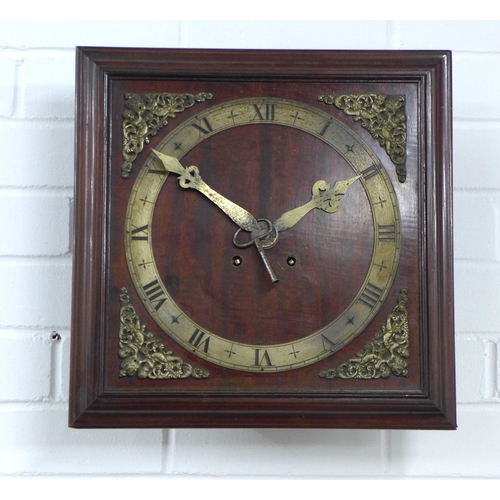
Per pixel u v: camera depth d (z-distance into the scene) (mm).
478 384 1207
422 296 1099
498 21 1248
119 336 1088
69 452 1191
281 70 1115
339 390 1091
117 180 1103
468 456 1203
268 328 1099
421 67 1119
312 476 1197
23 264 1203
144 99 1114
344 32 1241
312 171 1115
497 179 1228
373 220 1109
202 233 1105
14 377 1192
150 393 1080
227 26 1236
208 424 1072
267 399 1082
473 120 1234
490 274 1217
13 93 1221
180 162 1110
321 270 1104
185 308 1098
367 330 1101
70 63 1229
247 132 1118
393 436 1209
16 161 1213
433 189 1105
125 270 1097
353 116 1123
